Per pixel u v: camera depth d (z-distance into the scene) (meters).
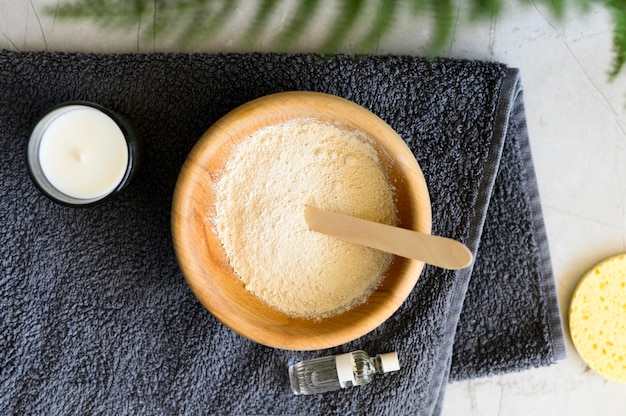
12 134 0.58
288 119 0.53
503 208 0.60
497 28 0.59
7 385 0.59
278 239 0.55
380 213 0.55
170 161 0.58
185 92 0.58
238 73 0.58
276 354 0.59
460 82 0.58
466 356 0.61
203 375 0.59
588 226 0.61
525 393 0.62
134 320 0.59
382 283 0.54
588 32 0.59
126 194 0.59
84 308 0.59
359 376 0.59
